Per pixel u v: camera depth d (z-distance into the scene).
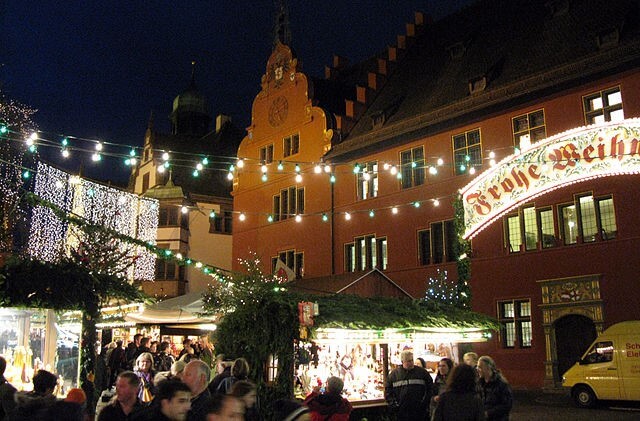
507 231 25.30
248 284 13.18
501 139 25.88
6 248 15.45
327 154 33.25
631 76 22.09
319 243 33.28
